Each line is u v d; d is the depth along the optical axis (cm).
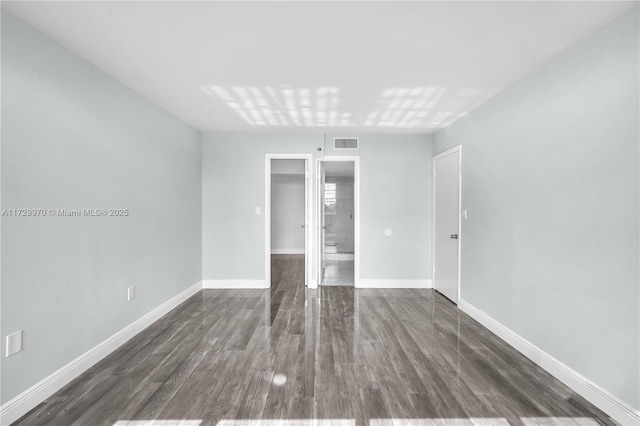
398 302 449
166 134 398
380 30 220
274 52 251
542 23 209
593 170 219
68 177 244
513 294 308
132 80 303
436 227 511
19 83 205
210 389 232
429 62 266
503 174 325
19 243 204
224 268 521
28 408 206
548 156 262
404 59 262
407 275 533
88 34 224
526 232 290
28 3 189
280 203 931
